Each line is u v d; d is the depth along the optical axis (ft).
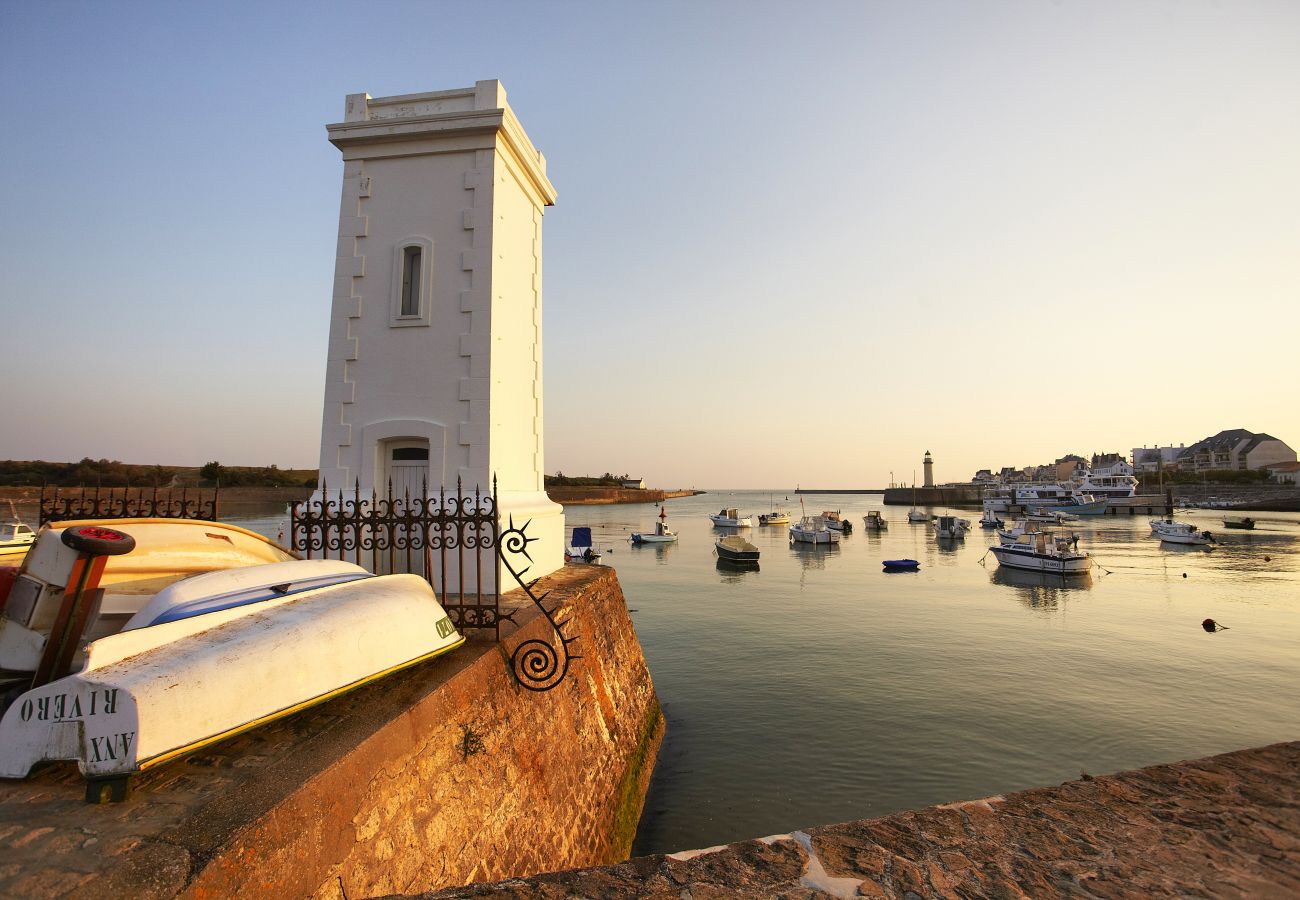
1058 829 11.57
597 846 29.68
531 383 43.45
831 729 53.93
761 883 10.27
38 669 16.98
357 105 38.86
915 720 55.98
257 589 18.25
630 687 44.27
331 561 21.86
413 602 21.11
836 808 40.60
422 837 16.37
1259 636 86.94
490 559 34.12
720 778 44.91
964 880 10.13
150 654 13.88
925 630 90.43
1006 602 112.57
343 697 17.90
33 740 12.58
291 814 12.25
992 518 281.13
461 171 37.93
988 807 12.50
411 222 37.78
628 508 544.62
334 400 36.65
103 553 17.46
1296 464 434.30
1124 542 210.59
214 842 10.82
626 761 38.40
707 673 69.82
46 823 11.43
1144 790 12.83
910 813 12.43
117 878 9.77
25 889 9.43
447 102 38.58
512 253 40.47
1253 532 236.84
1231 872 10.02
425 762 17.35
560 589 37.14
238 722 14.10
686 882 10.38
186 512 26.61
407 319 36.76
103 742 12.23
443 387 36.22
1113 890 9.72
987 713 57.72
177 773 13.44
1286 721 56.39
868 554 195.11
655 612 103.65
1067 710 58.54
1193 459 554.46
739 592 123.85
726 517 295.89
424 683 19.21
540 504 42.27
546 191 46.85
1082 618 98.58
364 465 35.94
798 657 76.07
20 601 17.34
